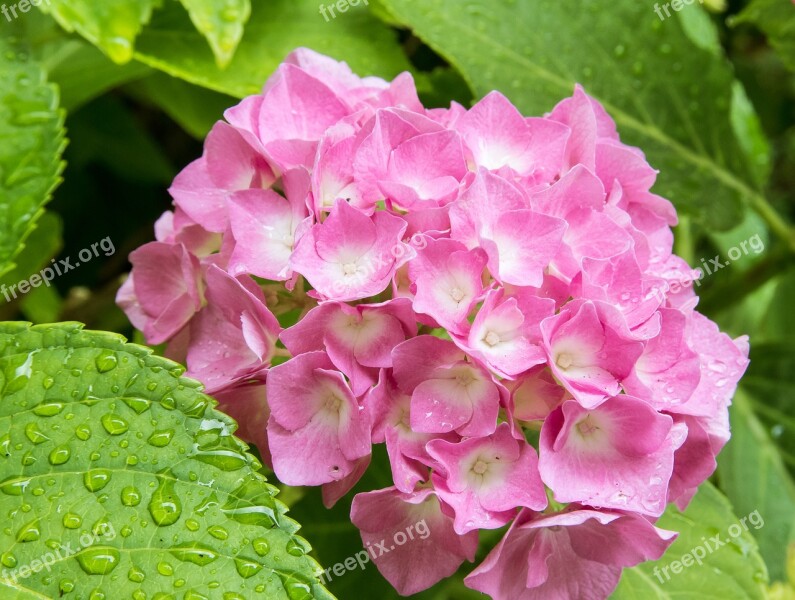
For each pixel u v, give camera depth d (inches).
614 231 23.6
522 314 22.8
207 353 24.1
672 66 29.5
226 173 24.4
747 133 34.2
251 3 27.7
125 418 23.1
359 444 22.8
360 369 23.0
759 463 30.0
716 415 23.9
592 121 24.1
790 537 29.4
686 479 23.8
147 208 39.9
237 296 23.4
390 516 23.2
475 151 24.1
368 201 23.4
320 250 23.0
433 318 22.7
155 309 25.0
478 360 22.4
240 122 24.0
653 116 29.7
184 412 23.1
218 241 24.7
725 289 30.7
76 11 25.5
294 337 22.9
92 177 39.7
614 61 29.4
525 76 28.5
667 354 23.3
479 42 28.4
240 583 22.4
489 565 22.6
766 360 30.5
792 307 34.7
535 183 24.1
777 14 29.8
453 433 22.9
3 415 23.1
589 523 23.1
